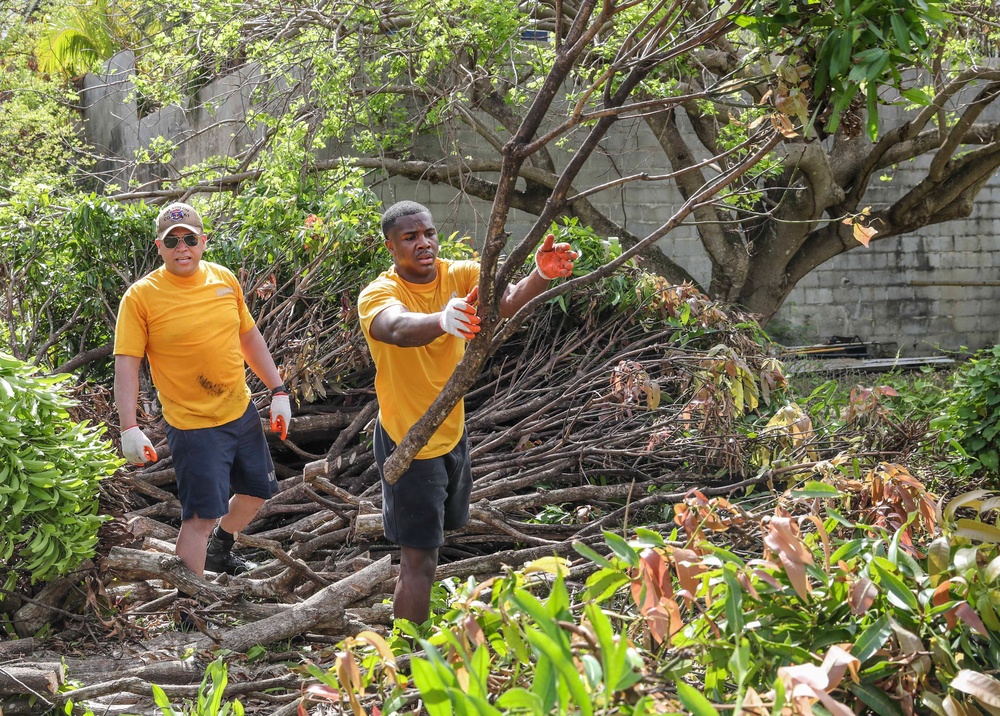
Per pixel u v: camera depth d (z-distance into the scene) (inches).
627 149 502.0
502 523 177.0
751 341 227.0
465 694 67.1
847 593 88.5
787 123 98.8
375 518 148.6
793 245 431.8
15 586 139.6
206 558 167.2
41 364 241.0
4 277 247.4
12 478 131.2
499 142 400.5
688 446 197.2
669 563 93.2
